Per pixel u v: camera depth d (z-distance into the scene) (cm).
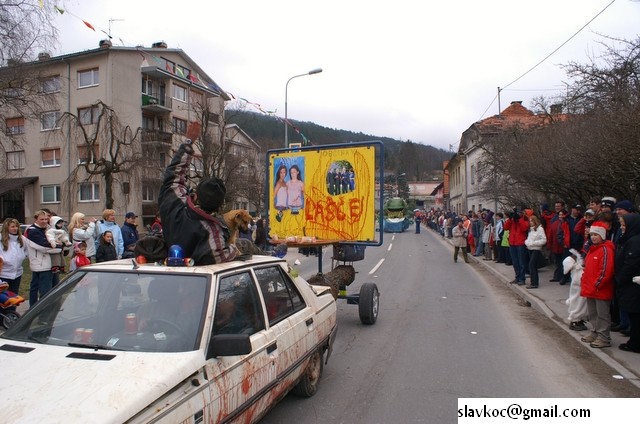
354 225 805
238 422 326
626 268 613
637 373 563
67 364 276
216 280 340
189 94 3800
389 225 4581
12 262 765
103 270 361
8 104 1631
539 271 1420
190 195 405
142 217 3559
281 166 873
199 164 3069
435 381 543
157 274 346
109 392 247
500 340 723
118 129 2498
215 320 321
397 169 11388
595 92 1102
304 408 462
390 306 998
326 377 555
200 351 297
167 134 3375
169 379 266
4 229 766
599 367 591
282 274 453
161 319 318
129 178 2522
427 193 10462
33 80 1622
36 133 3541
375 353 654
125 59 3422
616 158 855
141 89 3569
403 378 552
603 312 661
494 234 1798
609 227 726
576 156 1009
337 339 730
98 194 3425
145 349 300
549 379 550
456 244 1873
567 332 764
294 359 419
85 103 3388
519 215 1215
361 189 799
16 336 327
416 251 2447
